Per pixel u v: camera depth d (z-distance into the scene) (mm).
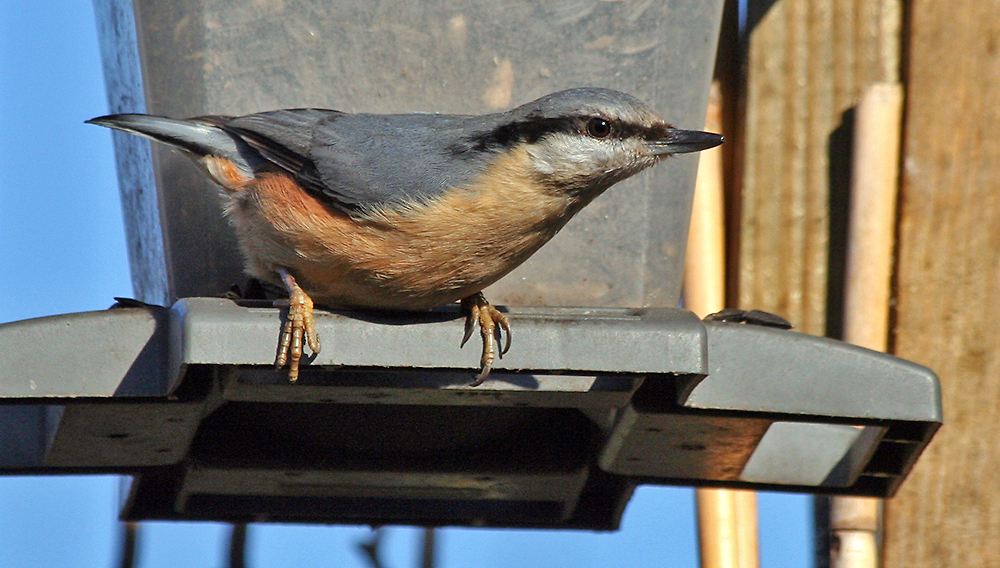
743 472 8094
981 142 8289
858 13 8711
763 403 7145
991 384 8148
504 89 8219
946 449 8156
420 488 8477
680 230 8320
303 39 8148
